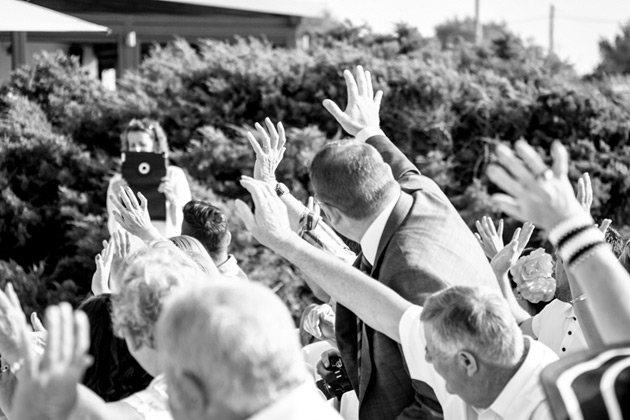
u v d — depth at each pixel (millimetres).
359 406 3361
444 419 3023
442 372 2709
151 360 2613
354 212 3273
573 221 2184
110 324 2934
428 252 3213
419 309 2977
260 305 2033
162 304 2543
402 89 9180
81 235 8844
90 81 9891
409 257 3201
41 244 9148
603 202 9031
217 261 4887
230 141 9078
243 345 1974
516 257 4254
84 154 9164
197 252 3527
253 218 2990
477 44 11922
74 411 2236
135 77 9828
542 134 9242
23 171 9172
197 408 2014
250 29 16438
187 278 2609
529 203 2195
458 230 3336
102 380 2906
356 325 3486
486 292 2703
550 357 2723
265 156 4258
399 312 2973
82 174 9172
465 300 2666
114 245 4309
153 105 9406
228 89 9383
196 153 9000
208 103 9383
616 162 9133
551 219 2193
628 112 9312
